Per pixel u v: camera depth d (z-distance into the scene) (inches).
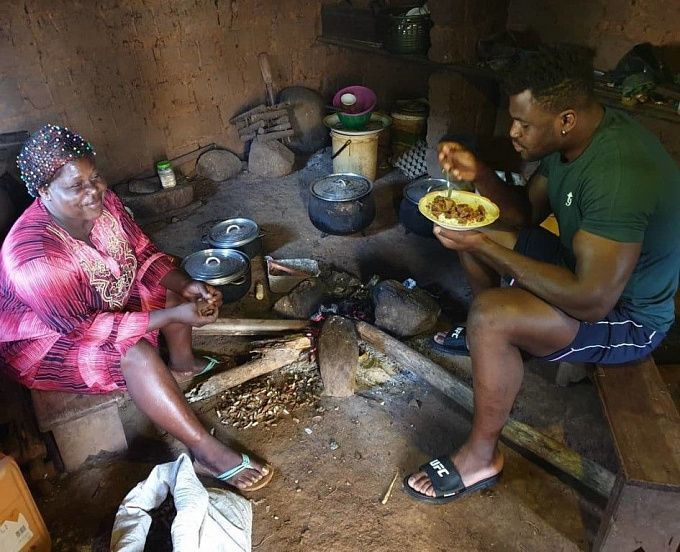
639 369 75.9
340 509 82.8
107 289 81.0
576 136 68.8
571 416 96.0
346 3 191.3
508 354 72.2
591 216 65.9
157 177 173.2
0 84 143.5
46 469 85.3
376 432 94.7
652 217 67.3
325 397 101.3
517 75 66.4
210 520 73.5
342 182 143.7
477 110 168.1
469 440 81.5
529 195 89.4
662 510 64.0
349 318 111.1
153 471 80.7
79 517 81.8
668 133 129.1
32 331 77.2
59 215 73.5
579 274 66.2
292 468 89.0
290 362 107.4
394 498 84.2
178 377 102.3
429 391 102.4
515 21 163.0
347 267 139.6
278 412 98.6
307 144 199.5
